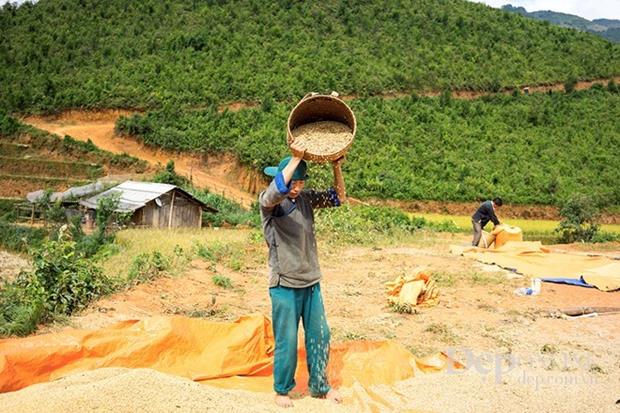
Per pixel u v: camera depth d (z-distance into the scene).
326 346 4.93
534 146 46.94
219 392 4.62
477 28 67.31
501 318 8.17
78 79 52.28
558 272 11.42
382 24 64.81
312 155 4.61
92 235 17.52
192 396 4.33
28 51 55.94
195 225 30.39
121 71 53.19
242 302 8.73
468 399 5.07
